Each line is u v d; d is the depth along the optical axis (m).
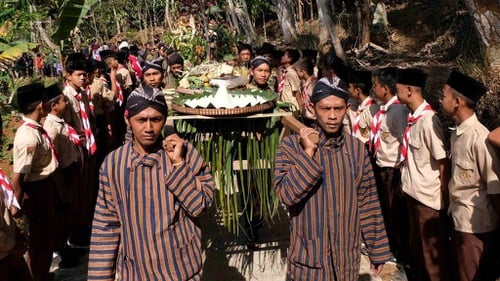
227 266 3.88
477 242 2.79
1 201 2.57
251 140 3.42
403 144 3.33
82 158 4.18
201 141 3.40
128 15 30.38
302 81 5.68
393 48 12.20
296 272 2.55
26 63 13.98
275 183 2.54
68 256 4.17
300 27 18.77
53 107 3.79
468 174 2.74
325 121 2.43
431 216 3.21
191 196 2.22
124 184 2.25
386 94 3.75
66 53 9.51
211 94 3.75
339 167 2.46
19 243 2.78
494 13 4.46
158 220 2.24
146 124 2.20
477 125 2.71
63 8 3.78
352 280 2.52
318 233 2.46
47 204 3.47
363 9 12.73
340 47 8.96
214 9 10.84
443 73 7.15
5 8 8.73
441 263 3.27
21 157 3.19
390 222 4.01
